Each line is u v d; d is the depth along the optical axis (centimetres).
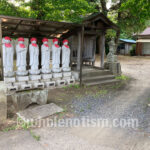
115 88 713
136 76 978
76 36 889
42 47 656
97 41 2291
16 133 336
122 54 2572
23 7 851
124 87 732
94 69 886
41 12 845
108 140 316
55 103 512
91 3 1223
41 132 342
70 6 796
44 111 435
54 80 686
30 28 658
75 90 662
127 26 1485
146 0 539
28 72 643
